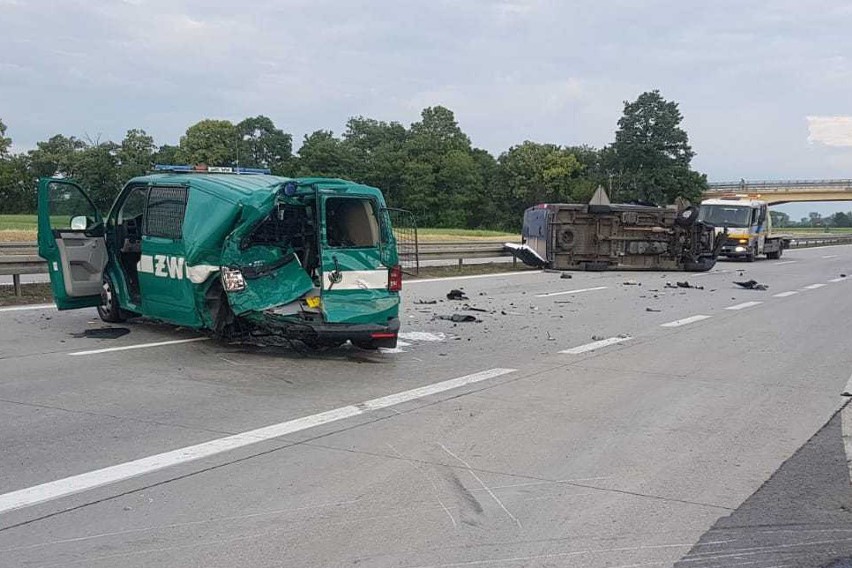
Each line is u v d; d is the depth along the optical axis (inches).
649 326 512.7
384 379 333.7
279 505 189.6
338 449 234.2
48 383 311.3
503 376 345.4
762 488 208.5
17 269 547.8
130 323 456.8
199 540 169.2
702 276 985.5
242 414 271.7
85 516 180.9
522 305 616.1
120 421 259.8
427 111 3681.1
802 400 310.8
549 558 163.6
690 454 237.5
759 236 1362.0
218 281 371.2
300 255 376.8
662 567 160.7
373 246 374.9
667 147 3085.6
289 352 386.9
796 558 165.9
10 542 166.6
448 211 3216.0
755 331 498.0
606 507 192.9
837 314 591.8
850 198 3253.0
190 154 2396.7
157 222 398.9
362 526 178.1
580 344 435.8
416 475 213.0
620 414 282.8
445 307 585.9
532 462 226.4
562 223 1005.8
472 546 168.7
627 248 1021.8
